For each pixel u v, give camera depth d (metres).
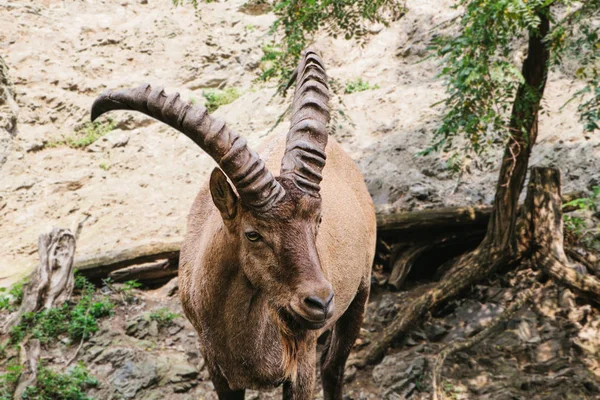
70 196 13.34
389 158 12.87
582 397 7.67
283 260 4.68
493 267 9.74
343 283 6.34
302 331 5.04
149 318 9.34
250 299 5.22
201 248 5.61
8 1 17.47
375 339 9.13
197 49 17.17
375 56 16.27
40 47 16.84
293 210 4.70
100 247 11.60
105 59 16.89
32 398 8.05
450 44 8.88
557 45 8.80
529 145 9.77
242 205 4.89
